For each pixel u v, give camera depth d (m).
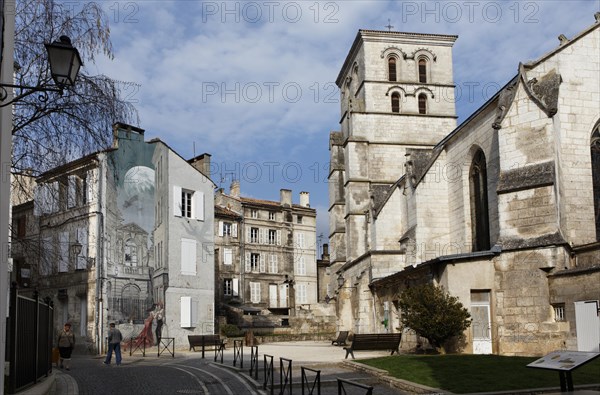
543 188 22.84
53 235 40.28
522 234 23.06
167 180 42.03
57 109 15.88
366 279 36.91
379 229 38.47
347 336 36.88
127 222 39.62
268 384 16.31
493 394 13.02
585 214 23.86
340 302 42.47
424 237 32.69
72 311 38.44
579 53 25.06
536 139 23.48
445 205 33.12
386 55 49.66
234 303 64.50
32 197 17.83
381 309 34.31
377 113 48.47
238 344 41.53
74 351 37.62
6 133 13.04
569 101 24.61
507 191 23.55
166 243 41.06
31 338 14.50
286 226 71.94
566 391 10.95
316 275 73.88
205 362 25.52
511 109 24.16
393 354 24.94
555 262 22.12
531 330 22.19
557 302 21.78
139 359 29.77
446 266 23.34
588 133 24.55
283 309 62.56
